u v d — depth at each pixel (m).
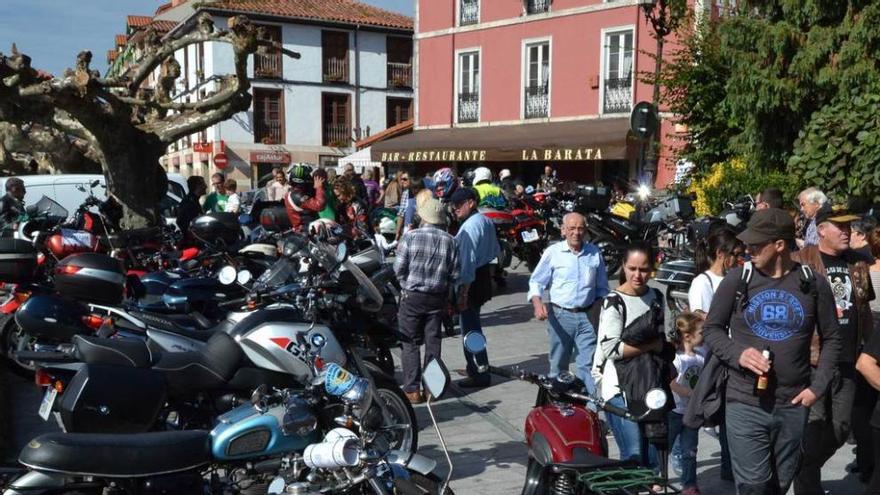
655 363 4.51
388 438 4.16
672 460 5.04
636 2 25.23
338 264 5.74
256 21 38.00
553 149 26.09
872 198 8.33
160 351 5.10
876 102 8.47
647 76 19.33
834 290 5.08
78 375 4.20
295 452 4.23
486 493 5.41
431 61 31.25
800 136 9.27
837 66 10.55
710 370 4.12
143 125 12.43
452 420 7.05
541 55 28.11
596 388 5.35
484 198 13.66
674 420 4.92
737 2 11.70
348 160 32.78
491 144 27.73
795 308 3.89
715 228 5.79
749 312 3.96
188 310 7.21
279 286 5.76
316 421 4.29
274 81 38.66
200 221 9.19
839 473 5.74
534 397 7.66
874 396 5.21
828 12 10.82
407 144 30.30
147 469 3.68
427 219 7.34
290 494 3.74
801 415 3.93
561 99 27.50
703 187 13.91
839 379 5.02
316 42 39.50
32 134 18.16
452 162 31.11
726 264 5.70
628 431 4.57
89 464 3.59
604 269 6.82
